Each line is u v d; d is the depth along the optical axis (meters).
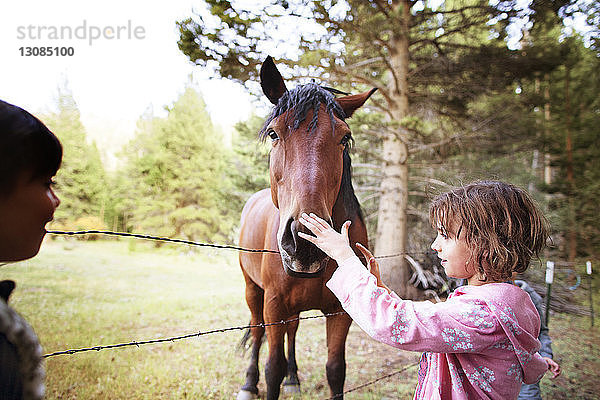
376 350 4.59
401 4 5.73
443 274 7.31
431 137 7.44
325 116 1.82
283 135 1.84
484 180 1.19
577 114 8.77
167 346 4.53
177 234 19.41
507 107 7.45
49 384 3.32
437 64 6.92
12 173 0.65
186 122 21.02
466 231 1.04
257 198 3.41
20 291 8.06
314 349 4.51
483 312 0.97
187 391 3.23
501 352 0.97
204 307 6.86
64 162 22.25
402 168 6.85
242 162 11.11
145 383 3.39
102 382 3.40
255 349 3.26
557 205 8.49
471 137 7.21
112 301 7.43
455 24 6.59
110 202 22.88
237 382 3.50
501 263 1.00
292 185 1.70
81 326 5.45
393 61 6.71
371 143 8.57
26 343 0.59
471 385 1.02
